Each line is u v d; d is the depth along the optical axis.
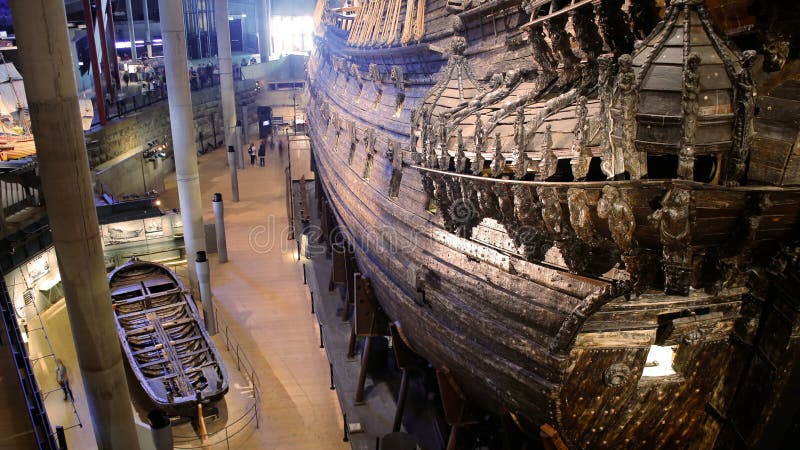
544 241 7.43
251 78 47.22
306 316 16.95
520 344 7.76
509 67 9.16
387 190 12.09
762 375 6.75
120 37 45.50
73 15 31.03
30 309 15.80
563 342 6.90
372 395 13.17
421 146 9.70
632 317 6.90
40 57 8.30
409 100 12.49
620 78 5.24
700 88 5.05
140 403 13.13
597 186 5.72
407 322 10.95
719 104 5.07
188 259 18.73
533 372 7.63
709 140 5.12
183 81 17.30
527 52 8.73
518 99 7.87
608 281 6.73
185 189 18.02
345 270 16.02
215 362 13.23
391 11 14.27
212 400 11.98
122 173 26.36
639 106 5.27
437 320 9.64
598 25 6.49
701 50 5.14
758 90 5.48
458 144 8.16
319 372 14.28
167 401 11.68
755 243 5.77
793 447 7.54
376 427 12.16
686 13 5.21
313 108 25.89
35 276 16.17
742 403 7.19
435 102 9.94
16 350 9.73
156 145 30.62
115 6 45.47
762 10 5.42
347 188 15.45
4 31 23.50
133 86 34.38
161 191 30.80
